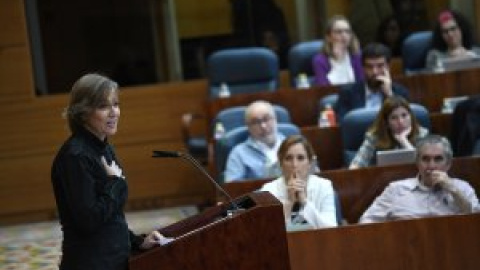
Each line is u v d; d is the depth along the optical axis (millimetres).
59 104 21766
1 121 21719
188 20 22766
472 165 13453
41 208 21859
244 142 16078
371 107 17578
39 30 21953
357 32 23141
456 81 18844
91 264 8336
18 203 21812
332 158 16750
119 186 8484
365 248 10766
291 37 23141
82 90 8453
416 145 13164
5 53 21609
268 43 23094
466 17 21984
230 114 18188
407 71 21375
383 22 23094
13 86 21672
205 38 22875
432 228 10820
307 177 12703
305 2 23172
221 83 21188
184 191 22062
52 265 16797
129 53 22516
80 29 22234
